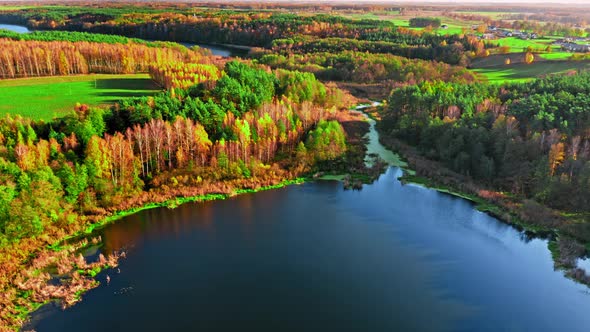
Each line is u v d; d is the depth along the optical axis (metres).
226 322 55.00
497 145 94.94
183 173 90.00
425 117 115.81
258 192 90.19
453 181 92.94
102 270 64.06
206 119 99.06
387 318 56.25
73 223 73.62
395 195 89.56
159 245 70.94
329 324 54.97
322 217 81.00
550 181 82.44
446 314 57.12
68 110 116.56
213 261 67.31
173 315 55.88
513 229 76.62
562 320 56.03
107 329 53.12
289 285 62.28
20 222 66.56
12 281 59.56
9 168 71.50
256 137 98.56
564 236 73.06
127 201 81.31
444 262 68.00
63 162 78.81
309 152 100.88
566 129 95.00
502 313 57.28
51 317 54.41
